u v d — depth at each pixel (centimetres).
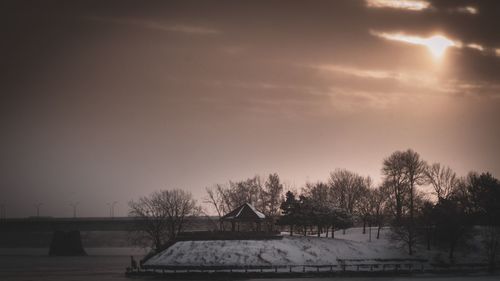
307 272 18712
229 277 18438
